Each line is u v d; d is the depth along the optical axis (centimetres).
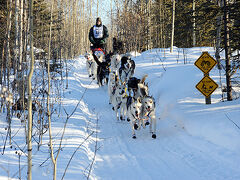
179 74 1211
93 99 1141
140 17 2423
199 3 2261
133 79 1012
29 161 277
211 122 608
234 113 620
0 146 463
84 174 384
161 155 520
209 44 2795
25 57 634
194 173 427
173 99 933
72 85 1280
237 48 925
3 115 671
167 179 414
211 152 494
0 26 738
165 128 700
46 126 562
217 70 1261
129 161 495
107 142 609
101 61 1445
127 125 771
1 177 322
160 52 2102
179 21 2455
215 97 922
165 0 2658
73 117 743
